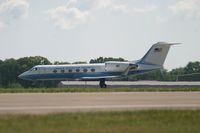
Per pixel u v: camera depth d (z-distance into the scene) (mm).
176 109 80062
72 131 56781
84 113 74062
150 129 58844
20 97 110375
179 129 58750
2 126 60750
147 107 86000
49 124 62781
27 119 67125
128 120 67375
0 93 130750
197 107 85625
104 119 68000
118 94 122750
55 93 129375
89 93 128625
